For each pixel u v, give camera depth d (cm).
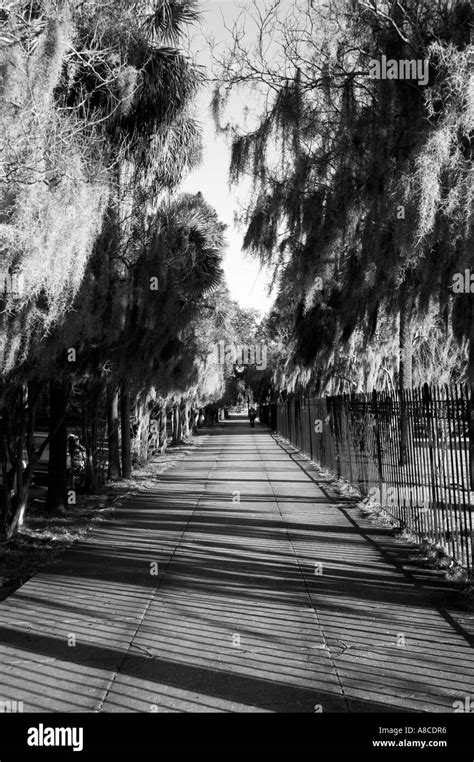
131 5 927
